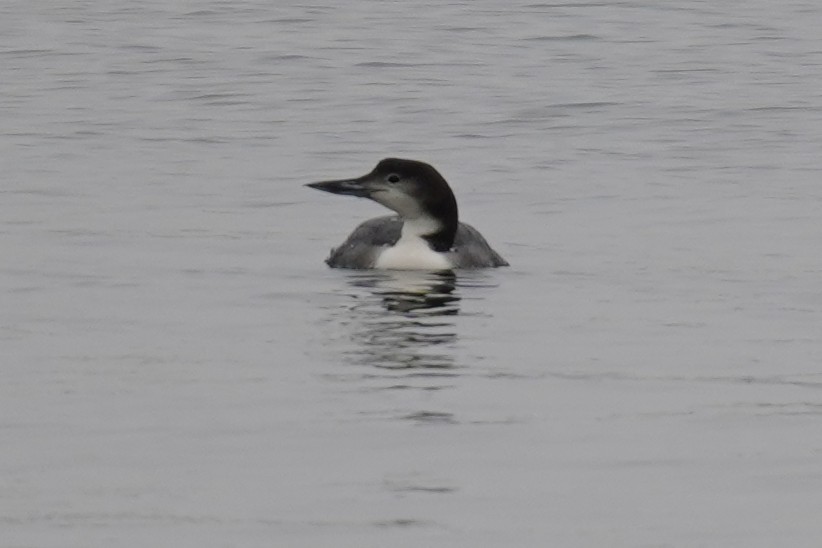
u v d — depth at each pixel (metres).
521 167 23.19
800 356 14.07
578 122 26.30
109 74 30.09
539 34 34.44
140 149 24.12
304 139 25.00
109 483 10.86
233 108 27.27
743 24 35.94
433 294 16.30
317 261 17.78
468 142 24.91
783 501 10.66
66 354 13.93
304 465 11.23
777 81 29.69
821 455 11.48
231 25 35.38
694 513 10.45
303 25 35.41
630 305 15.90
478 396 12.84
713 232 19.28
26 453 11.41
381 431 11.95
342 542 9.97
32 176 22.20
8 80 29.55
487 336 14.69
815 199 21.06
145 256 17.86
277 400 12.66
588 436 11.90
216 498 10.62
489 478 11.02
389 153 24.12
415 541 10.01
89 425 12.01
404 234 17.56
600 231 19.38
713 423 12.20
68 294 16.11
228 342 14.41
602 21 36.06
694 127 25.95
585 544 9.98
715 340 14.61
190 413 12.32
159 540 9.98
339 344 14.37
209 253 18.08
